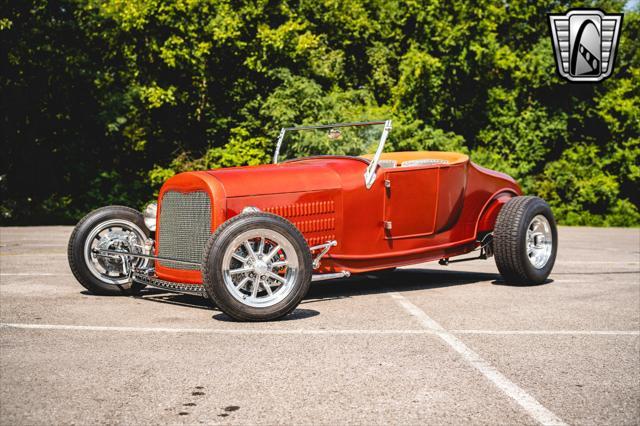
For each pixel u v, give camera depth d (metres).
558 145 28.86
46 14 23.75
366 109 26.48
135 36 25.16
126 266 6.30
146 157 26.78
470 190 7.00
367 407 3.06
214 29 24.19
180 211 5.62
